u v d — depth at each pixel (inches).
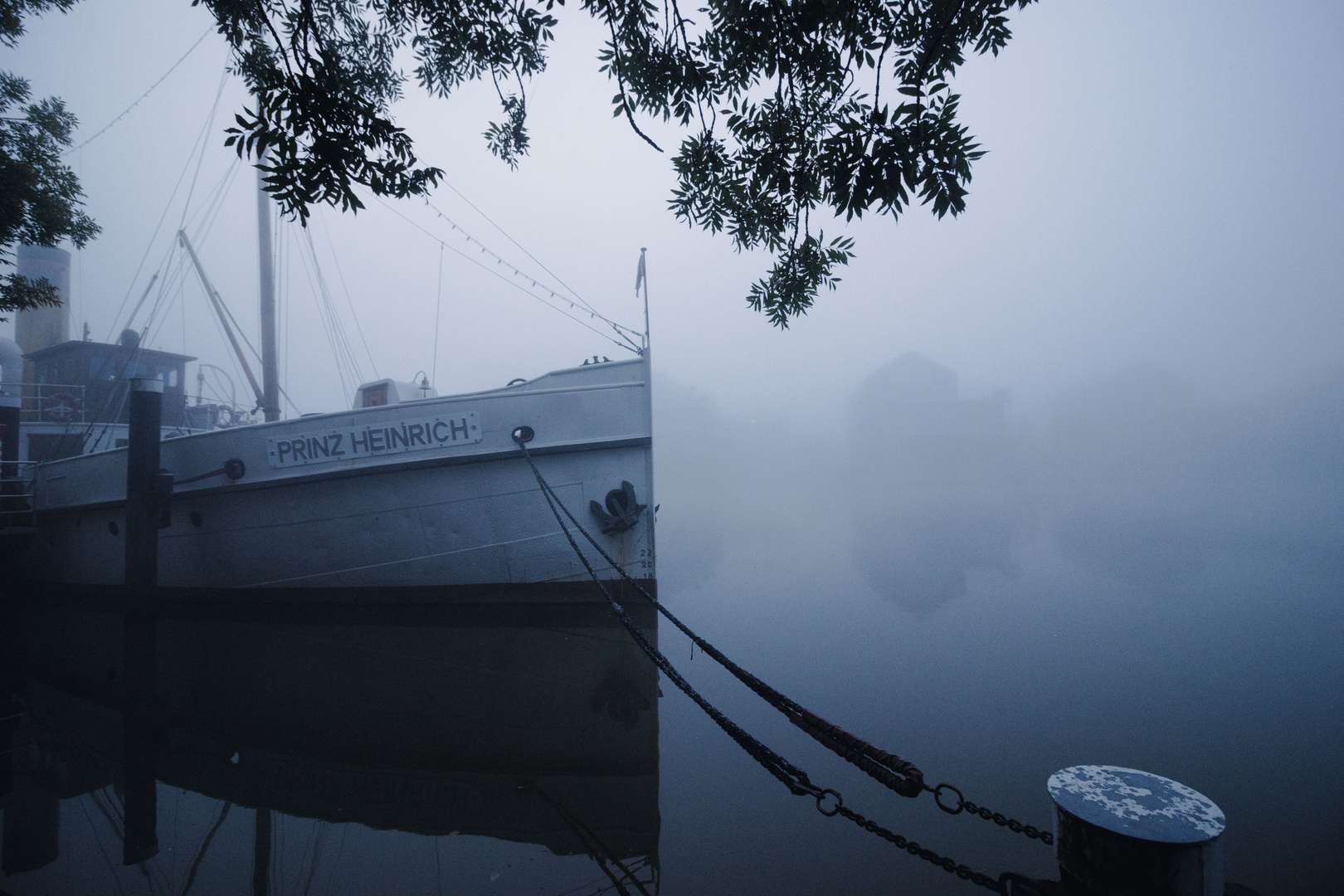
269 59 131.8
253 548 372.5
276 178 101.8
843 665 260.1
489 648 289.6
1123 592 390.0
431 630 319.0
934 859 67.9
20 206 284.7
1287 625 307.1
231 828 151.6
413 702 229.0
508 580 351.6
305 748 193.8
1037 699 216.7
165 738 203.0
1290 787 153.0
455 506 351.6
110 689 249.9
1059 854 64.3
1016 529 748.6
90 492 428.5
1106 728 191.8
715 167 148.5
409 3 152.3
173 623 347.3
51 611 391.2
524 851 138.4
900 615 347.6
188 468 382.0
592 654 280.8
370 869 133.3
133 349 528.4
